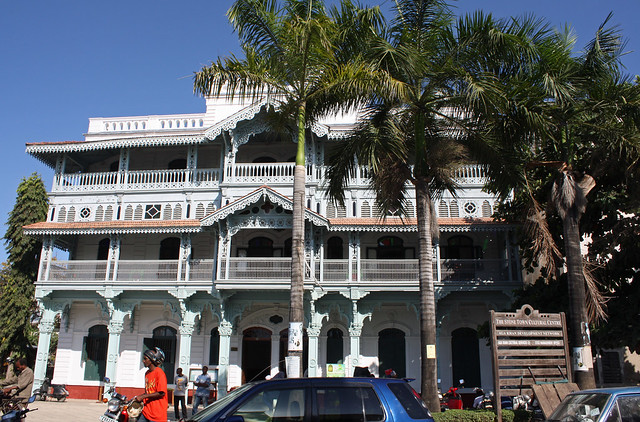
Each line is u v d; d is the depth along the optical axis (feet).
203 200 86.12
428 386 42.75
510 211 68.85
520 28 44.98
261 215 76.33
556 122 48.14
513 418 39.73
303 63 45.96
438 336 77.05
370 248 84.38
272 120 51.01
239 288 74.90
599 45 47.52
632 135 45.91
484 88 42.22
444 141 49.67
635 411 26.91
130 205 87.40
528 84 43.96
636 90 46.21
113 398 44.11
